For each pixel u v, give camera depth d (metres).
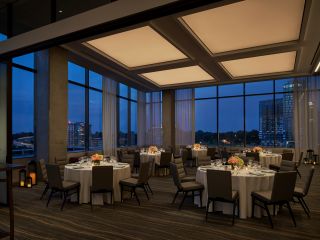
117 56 7.23
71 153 8.51
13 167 3.13
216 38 5.95
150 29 5.40
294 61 7.87
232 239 3.44
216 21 5.09
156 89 12.13
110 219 4.16
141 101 13.45
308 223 4.02
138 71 8.57
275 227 3.85
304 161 10.78
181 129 13.12
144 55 7.13
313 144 10.78
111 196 4.92
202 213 4.48
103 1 3.27
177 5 2.66
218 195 4.04
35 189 6.21
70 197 5.20
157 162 8.52
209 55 6.88
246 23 5.19
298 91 11.09
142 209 4.70
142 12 2.84
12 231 3.22
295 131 11.05
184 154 8.88
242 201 4.21
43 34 3.75
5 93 4.78
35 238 3.41
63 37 3.58
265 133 11.88
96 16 3.20
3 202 4.84
